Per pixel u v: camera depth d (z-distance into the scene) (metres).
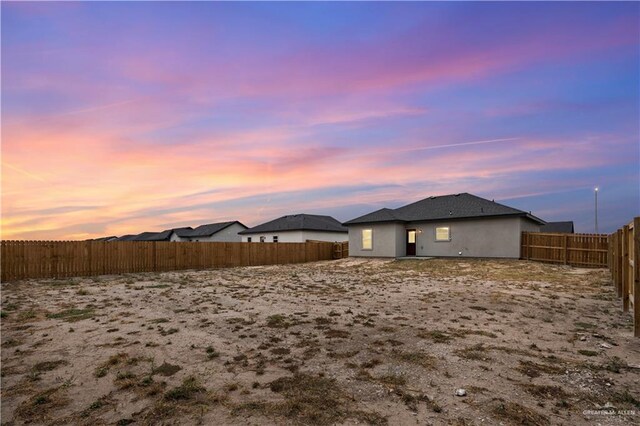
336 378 3.71
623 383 3.54
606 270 14.51
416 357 4.36
